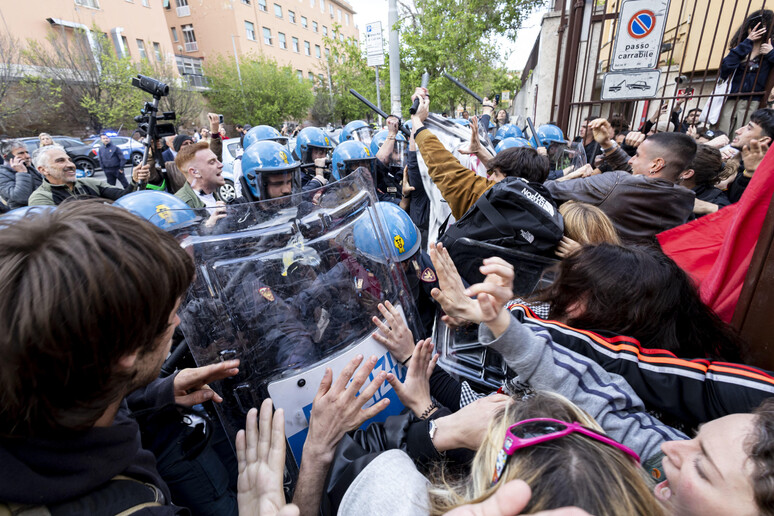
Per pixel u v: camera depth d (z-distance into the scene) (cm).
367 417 91
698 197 255
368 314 125
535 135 428
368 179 140
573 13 445
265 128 536
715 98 406
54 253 46
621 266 106
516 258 154
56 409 50
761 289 104
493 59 1248
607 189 183
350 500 69
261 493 72
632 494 48
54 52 1582
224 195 494
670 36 558
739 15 461
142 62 1733
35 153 331
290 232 113
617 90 366
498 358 136
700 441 60
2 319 44
